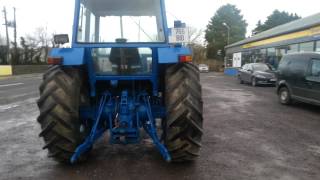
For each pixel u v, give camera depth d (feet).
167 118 15.67
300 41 72.49
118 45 16.70
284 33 80.64
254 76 70.85
